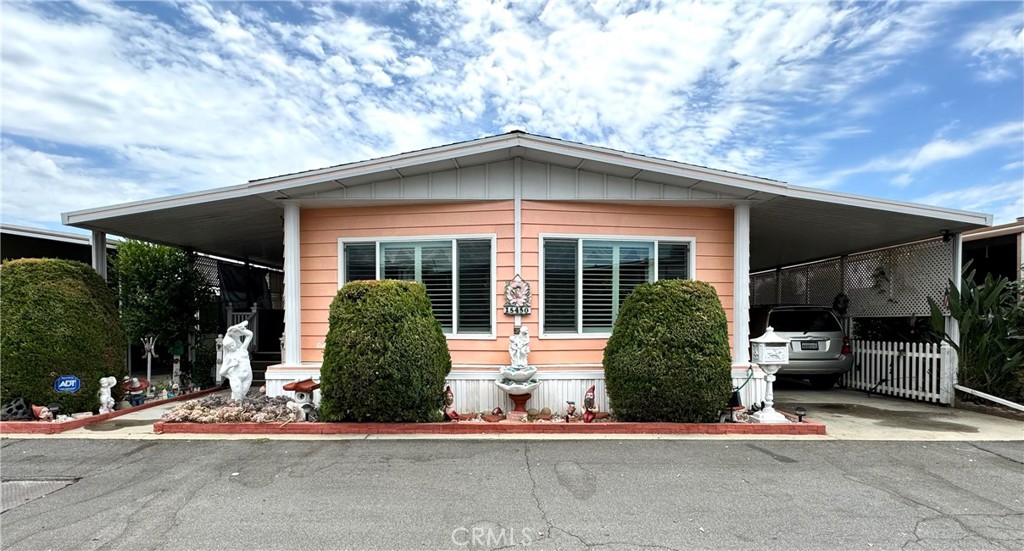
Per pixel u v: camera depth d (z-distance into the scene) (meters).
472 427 5.72
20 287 6.48
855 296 9.97
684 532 3.29
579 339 6.84
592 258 6.93
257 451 5.05
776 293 13.16
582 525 3.38
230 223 8.02
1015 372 7.16
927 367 7.88
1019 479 4.32
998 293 7.32
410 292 5.99
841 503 3.77
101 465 4.66
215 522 3.44
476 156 6.46
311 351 7.05
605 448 5.14
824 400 8.16
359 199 6.80
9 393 6.21
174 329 8.67
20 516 3.56
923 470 4.54
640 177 6.73
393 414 5.77
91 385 6.66
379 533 3.27
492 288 6.82
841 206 6.62
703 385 5.70
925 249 8.31
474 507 3.67
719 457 4.85
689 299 5.89
